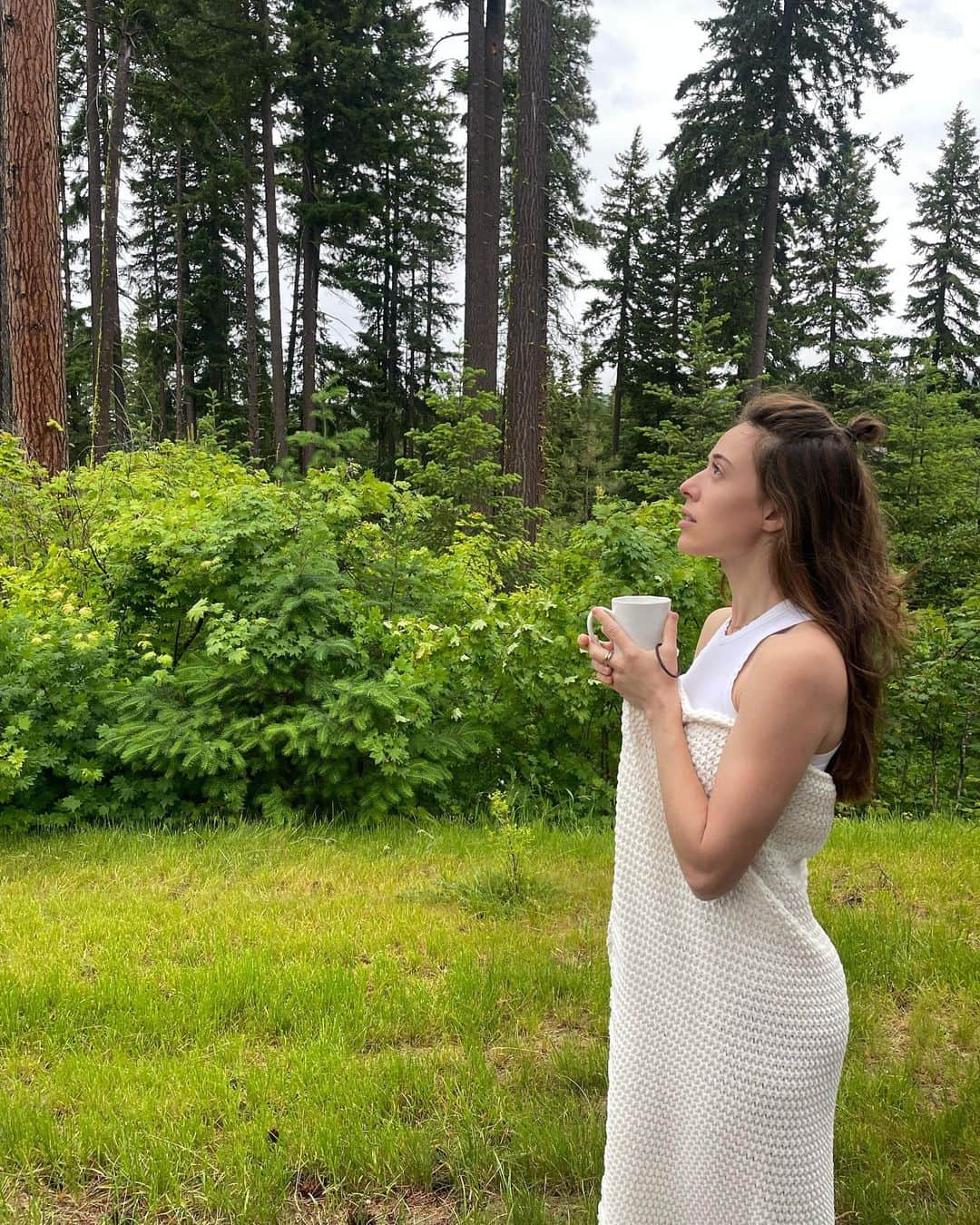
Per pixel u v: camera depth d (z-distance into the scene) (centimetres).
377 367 2927
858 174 2452
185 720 514
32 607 578
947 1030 309
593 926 388
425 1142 240
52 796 510
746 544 142
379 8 2345
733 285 2191
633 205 2908
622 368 2927
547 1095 265
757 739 126
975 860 467
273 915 389
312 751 519
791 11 1908
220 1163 232
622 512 590
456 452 1063
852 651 133
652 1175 145
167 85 2055
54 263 901
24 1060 279
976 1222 217
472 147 1435
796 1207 136
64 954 347
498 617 575
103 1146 238
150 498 698
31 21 866
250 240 2483
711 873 127
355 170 2591
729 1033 135
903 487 1180
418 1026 302
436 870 450
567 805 562
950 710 603
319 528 559
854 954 354
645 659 139
